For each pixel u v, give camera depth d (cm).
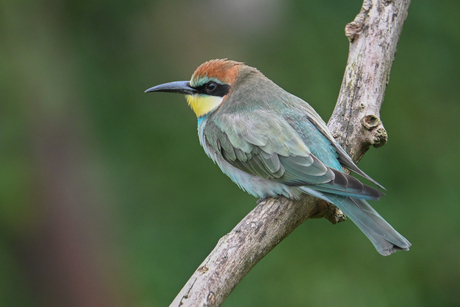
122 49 1369
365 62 794
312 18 1367
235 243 643
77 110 1328
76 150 1327
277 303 1109
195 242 1202
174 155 1288
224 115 813
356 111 769
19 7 1328
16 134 1316
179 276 1170
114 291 1333
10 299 1375
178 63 1375
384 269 1141
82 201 1339
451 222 1166
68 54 1345
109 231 1311
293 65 1329
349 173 775
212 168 1275
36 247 1380
